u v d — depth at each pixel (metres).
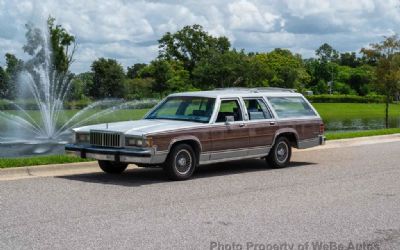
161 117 12.82
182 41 106.25
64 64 60.75
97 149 11.33
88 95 77.69
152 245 6.83
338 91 140.75
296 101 14.39
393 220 8.24
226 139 12.37
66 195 9.77
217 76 85.88
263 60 109.62
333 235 7.40
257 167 13.84
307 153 16.80
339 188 10.82
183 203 9.26
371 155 16.38
